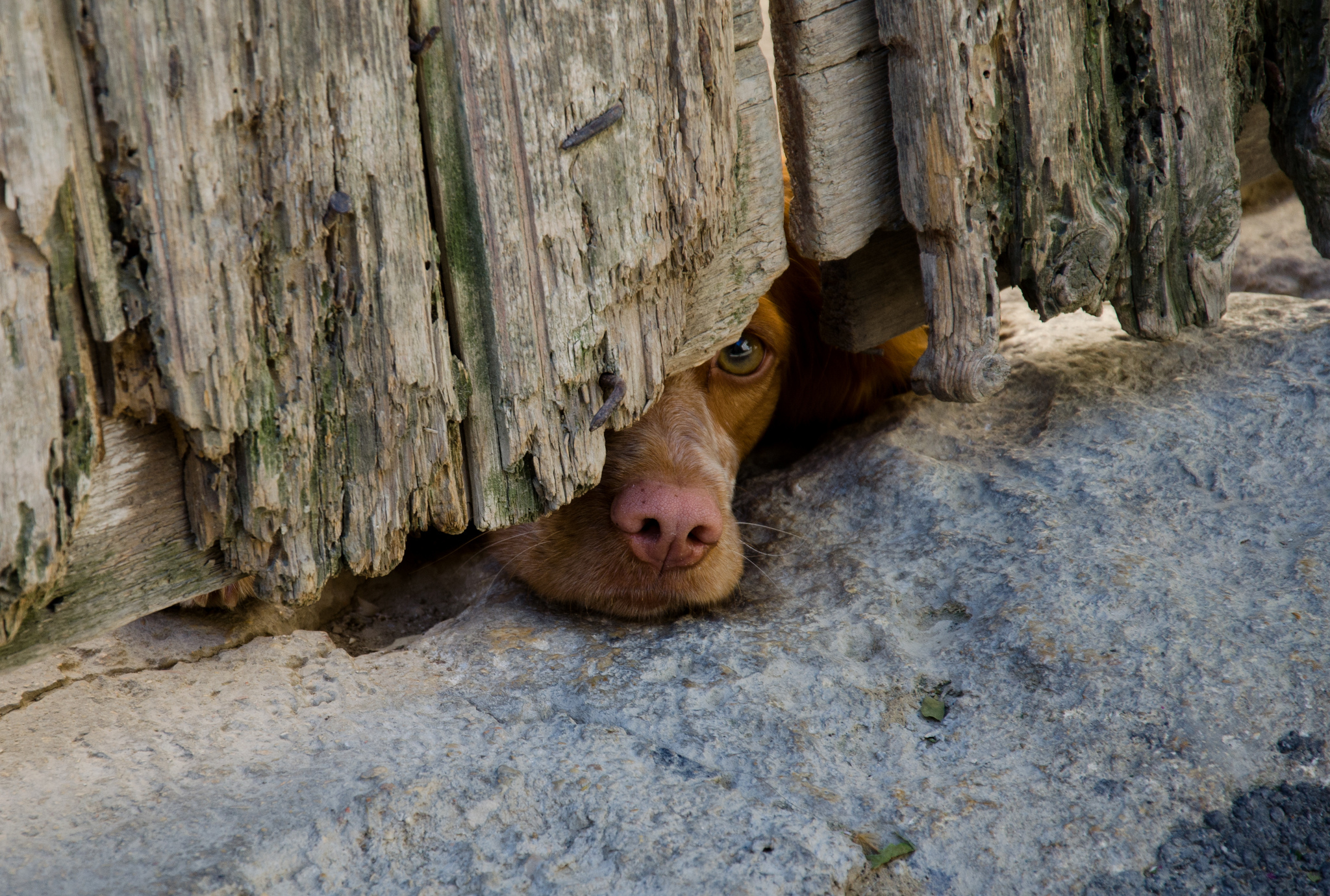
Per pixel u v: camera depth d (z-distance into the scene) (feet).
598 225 3.89
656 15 3.87
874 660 4.05
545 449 3.93
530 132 3.83
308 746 3.90
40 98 3.62
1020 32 4.12
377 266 3.79
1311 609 4.04
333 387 3.80
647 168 3.90
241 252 3.72
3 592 3.71
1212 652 4.00
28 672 3.98
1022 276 4.24
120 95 3.65
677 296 3.99
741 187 4.03
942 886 3.80
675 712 3.96
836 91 4.09
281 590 3.86
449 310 3.85
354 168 3.75
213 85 3.67
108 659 4.01
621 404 3.97
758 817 3.82
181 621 4.09
